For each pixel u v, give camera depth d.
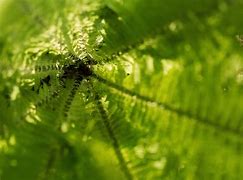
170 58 1.71
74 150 1.93
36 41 1.83
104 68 1.81
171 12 1.64
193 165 1.74
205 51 1.66
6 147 1.86
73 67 1.81
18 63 1.84
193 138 1.71
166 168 1.79
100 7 1.78
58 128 1.87
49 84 1.84
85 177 1.90
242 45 1.65
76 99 1.83
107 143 1.88
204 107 1.66
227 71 1.64
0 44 1.85
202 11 1.60
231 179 1.67
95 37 1.78
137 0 1.70
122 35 1.74
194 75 1.67
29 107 1.85
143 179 1.83
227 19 1.59
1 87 1.85
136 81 1.77
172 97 1.71
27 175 1.86
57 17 1.82
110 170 1.88
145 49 1.74
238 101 1.61
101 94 1.83
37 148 1.87
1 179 1.84
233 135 1.64
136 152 1.85
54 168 1.90
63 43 1.80
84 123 1.87
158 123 1.77
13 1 1.84
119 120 1.84
